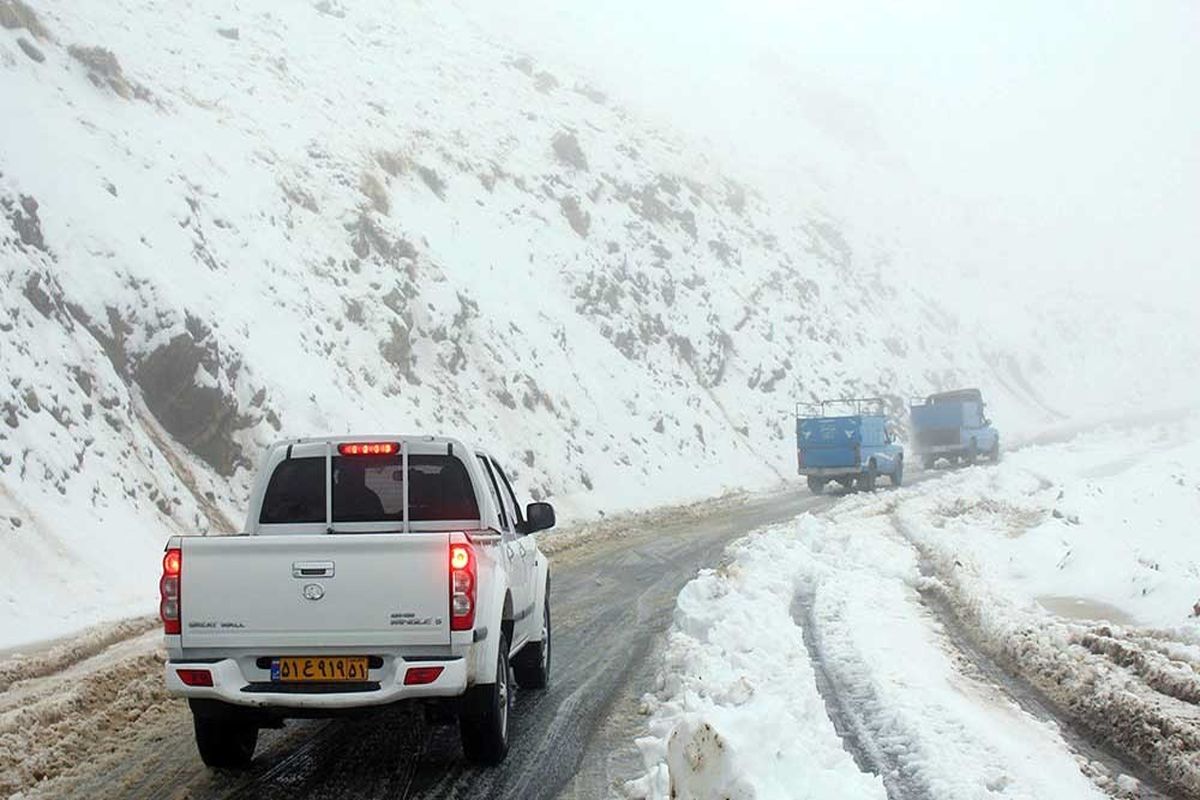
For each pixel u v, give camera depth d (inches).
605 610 572.1
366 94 1626.5
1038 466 1526.8
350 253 1168.8
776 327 2060.8
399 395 1072.8
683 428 1557.6
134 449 732.7
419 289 1224.2
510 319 1355.8
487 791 269.4
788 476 1713.8
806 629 470.0
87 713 360.2
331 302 1075.9
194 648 268.8
